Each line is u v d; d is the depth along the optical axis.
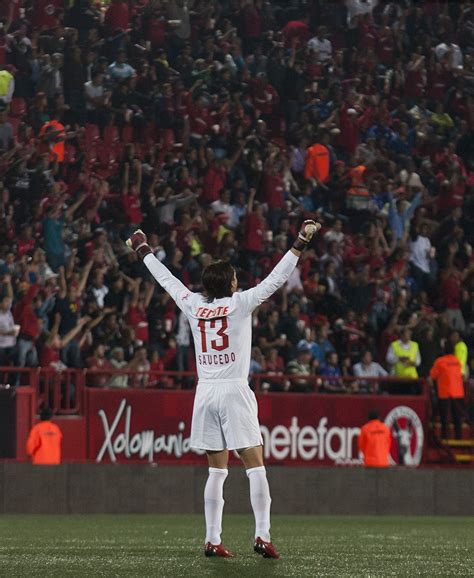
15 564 24.14
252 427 24.22
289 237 76.69
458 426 70.12
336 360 69.19
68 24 80.12
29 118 74.75
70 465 56.69
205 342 24.19
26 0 78.44
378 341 72.88
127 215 71.94
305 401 65.81
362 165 85.19
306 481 61.00
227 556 25.72
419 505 62.56
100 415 61.66
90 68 78.31
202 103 81.19
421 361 71.56
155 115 79.00
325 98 87.69
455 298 77.06
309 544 33.53
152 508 58.09
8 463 55.56
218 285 24.31
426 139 89.31
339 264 75.19
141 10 82.50
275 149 80.69
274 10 91.56
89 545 31.31
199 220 73.56
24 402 58.75
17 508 55.69
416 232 79.88
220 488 25.42
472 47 96.50
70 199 71.81
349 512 61.50
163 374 63.28
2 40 76.69
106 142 76.06
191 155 77.44
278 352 68.06
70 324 63.44
